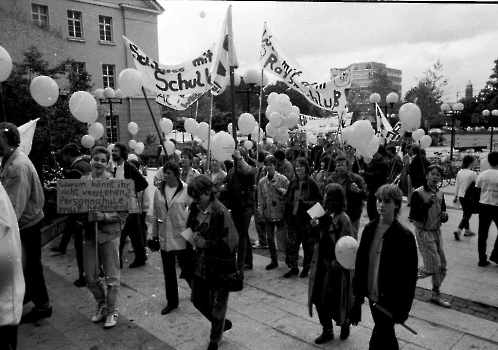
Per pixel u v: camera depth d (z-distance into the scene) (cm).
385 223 296
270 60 656
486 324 407
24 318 424
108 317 414
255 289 512
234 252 357
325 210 370
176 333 398
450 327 401
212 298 356
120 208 407
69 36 2391
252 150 1152
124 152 558
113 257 417
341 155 532
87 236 413
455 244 704
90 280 417
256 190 684
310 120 1603
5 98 848
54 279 554
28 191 384
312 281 369
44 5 2212
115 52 2636
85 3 2433
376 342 289
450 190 1377
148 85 525
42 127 866
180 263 431
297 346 368
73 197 400
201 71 526
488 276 546
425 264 452
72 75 1046
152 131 2806
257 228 699
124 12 2641
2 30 1145
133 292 507
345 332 377
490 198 567
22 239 399
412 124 466
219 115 3244
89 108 522
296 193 545
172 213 432
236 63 580
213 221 351
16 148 383
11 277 236
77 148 619
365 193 534
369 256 303
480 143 3328
